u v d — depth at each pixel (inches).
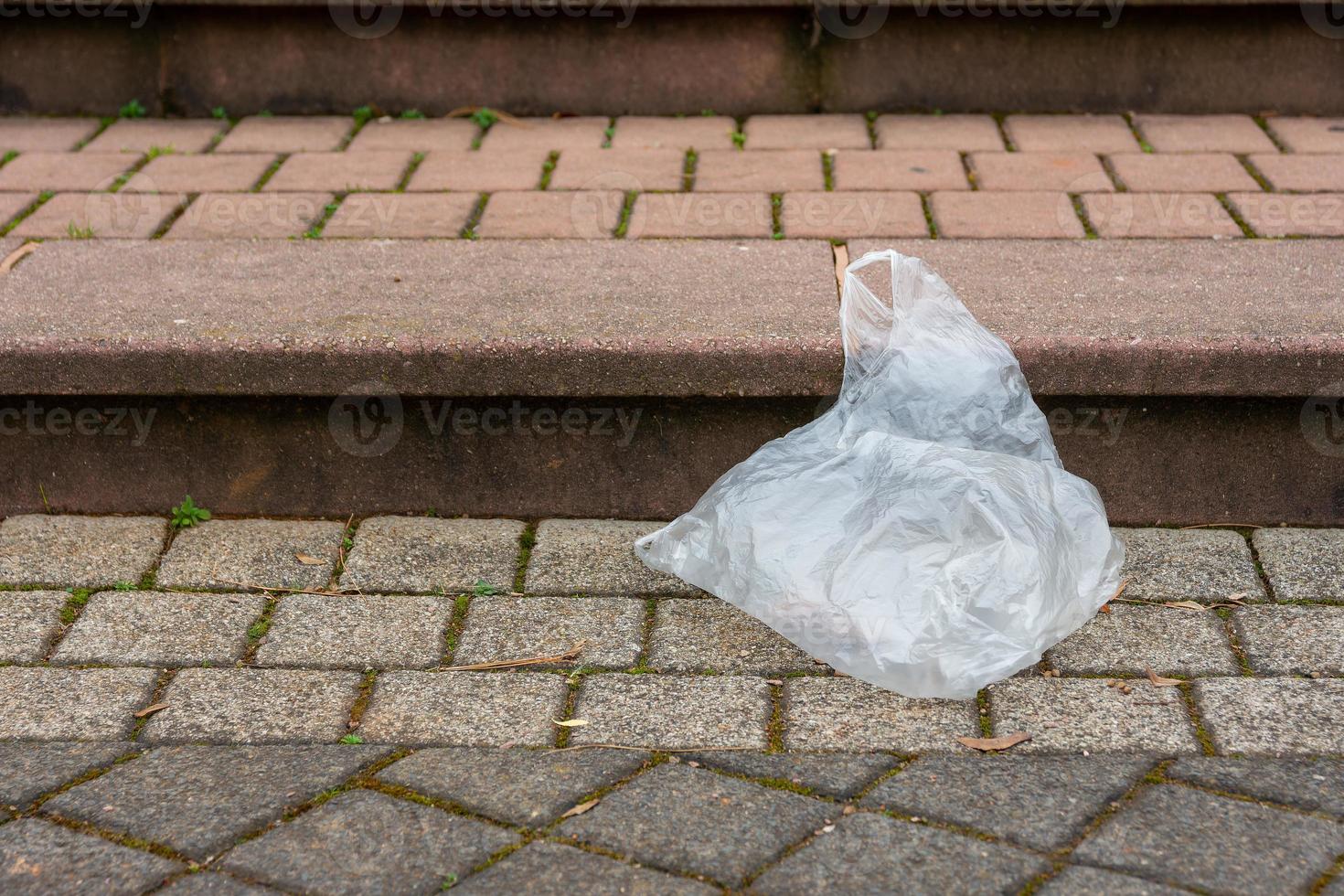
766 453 81.1
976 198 107.9
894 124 127.9
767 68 130.3
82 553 84.6
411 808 62.1
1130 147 119.6
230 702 70.6
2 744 67.1
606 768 65.1
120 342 82.5
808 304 87.7
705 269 94.6
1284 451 84.9
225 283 92.1
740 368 82.0
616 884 57.2
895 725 68.4
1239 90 128.0
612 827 60.7
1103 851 58.8
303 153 122.1
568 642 75.8
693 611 78.5
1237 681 71.2
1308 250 95.7
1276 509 86.7
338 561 84.0
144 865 58.6
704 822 61.1
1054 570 73.0
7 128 129.8
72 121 132.4
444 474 88.4
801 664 73.7
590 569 82.8
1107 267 93.2
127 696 71.2
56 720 69.0
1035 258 95.3
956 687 69.1
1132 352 80.4
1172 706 69.4
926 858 58.6
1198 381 81.0
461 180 114.4
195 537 86.8
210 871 58.3
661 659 74.3
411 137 126.6
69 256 97.7
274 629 77.1
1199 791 62.7
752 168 116.3
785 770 64.9
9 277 93.4
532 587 81.0
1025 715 68.9
